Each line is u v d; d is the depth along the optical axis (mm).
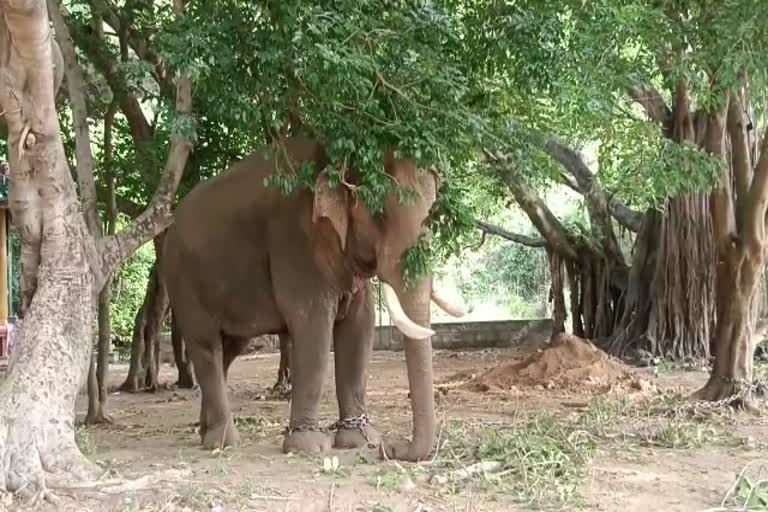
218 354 8336
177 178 7652
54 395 6305
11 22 5730
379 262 7023
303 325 7594
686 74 8758
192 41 6477
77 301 6613
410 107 6633
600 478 6523
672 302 18188
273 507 5715
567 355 13805
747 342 10445
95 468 6348
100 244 7270
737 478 6207
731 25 8508
